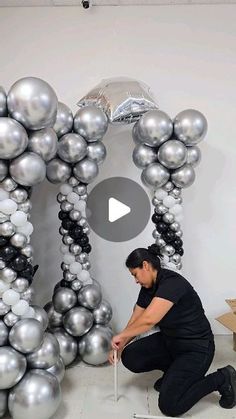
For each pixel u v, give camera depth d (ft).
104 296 10.46
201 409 7.08
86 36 10.21
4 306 6.82
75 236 8.85
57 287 9.30
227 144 10.22
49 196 10.33
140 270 7.22
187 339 7.11
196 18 10.12
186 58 10.16
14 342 6.66
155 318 6.80
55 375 7.38
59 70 10.24
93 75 10.22
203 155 10.27
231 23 10.11
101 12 10.17
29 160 6.48
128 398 7.53
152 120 8.30
